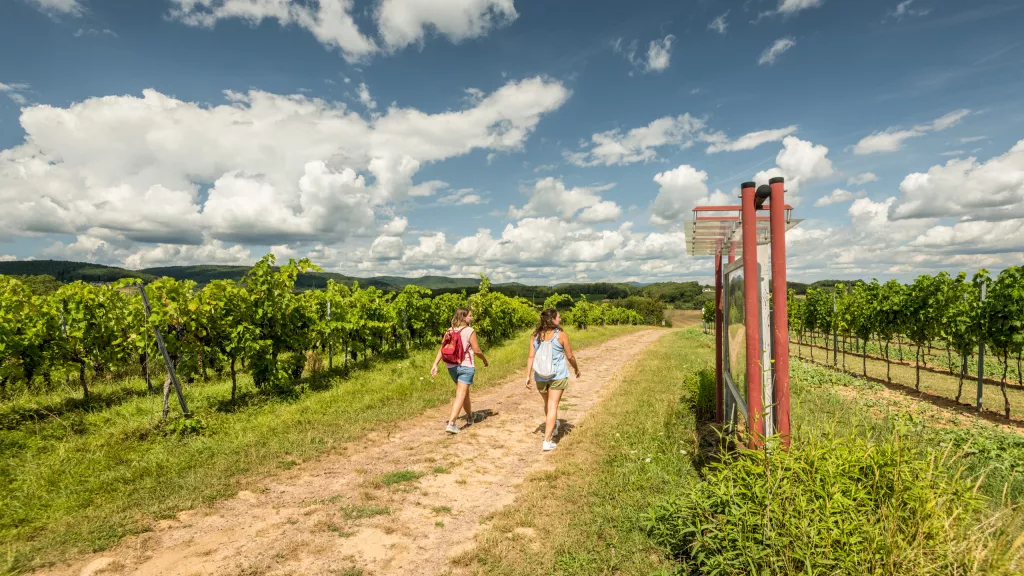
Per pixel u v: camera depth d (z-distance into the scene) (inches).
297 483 183.8
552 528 142.7
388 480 185.2
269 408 294.2
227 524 148.8
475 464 207.2
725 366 226.2
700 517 121.0
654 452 207.9
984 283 381.4
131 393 348.5
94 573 119.4
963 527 98.7
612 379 463.8
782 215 133.6
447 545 136.9
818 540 99.3
